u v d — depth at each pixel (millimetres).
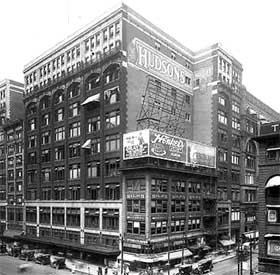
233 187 77125
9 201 89125
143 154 53188
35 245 71812
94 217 61125
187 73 75750
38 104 79062
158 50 67625
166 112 68250
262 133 44469
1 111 97062
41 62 80375
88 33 66875
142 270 49000
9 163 90562
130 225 54688
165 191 56375
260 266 42375
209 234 65688
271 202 42312
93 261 57969
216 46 74188
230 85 78688
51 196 72375
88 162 64062
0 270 53219
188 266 47094
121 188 56344
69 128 69375
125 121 58094
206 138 73562
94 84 64375
